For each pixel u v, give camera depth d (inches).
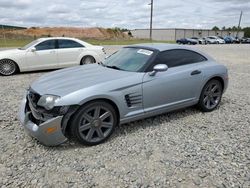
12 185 104.5
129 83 144.3
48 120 124.7
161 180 108.0
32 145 138.1
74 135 132.2
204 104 189.3
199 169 116.0
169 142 142.7
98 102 134.6
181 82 167.3
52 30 2842.0
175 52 172.6
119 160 123.7
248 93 256.5
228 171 114.5
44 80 150.9
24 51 357.7
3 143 140.3
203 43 1779.0
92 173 113.0
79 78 146.6
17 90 262.8
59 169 116.0
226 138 148.9
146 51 169.0
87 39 1990.7
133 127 163.0
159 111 162.9
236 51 888.9
